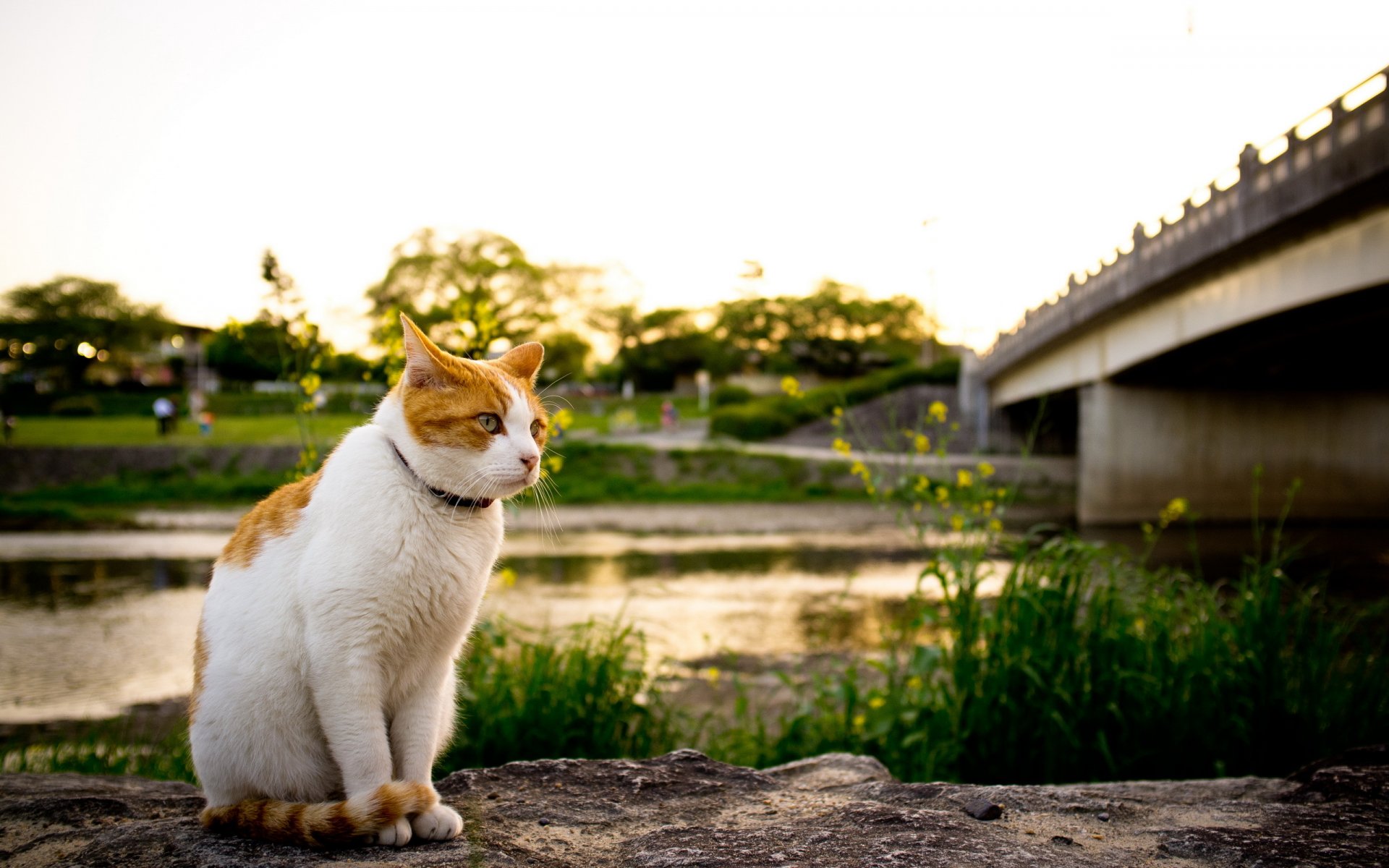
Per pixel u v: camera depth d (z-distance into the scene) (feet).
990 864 6.10
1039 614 13.98
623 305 199.93
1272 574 14.87
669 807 7.86
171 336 214.69
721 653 34.88
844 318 197.98
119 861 6.21
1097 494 87.15
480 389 7.69
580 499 96.78
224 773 7.16
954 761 13.64
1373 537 72.18
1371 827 7.09
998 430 131.13
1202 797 8.43
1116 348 82.33
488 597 18.89
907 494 17.07
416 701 7.64
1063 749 13.46
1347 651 16.05
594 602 47.47
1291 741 13.69
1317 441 86.63
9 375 189.67
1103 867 6.13
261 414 150.51
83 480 100.53
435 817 6.85
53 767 16.39
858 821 7.23
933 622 14.88
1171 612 15.43
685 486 102.53
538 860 6.40
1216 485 86.99
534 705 14.46
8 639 39.60
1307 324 60.03
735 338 203.82
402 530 7.04
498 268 163.02
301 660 6.99
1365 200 46.24
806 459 106.52
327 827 6.38
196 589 53.36
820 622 41.78
